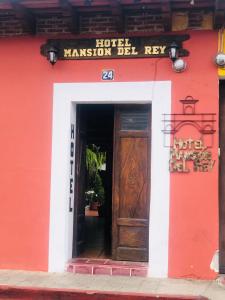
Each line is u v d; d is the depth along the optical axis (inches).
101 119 276.4
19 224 221.8
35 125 222.8
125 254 222.2
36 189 221.5
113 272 211.9
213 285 197.8
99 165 386.3
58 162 220.1
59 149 220.4
